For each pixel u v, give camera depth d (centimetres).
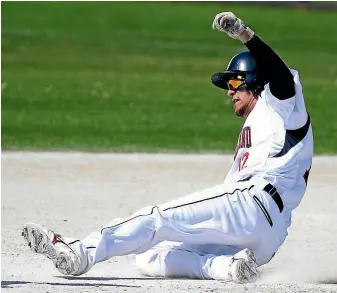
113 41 11256
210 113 6944
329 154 5331
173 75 9050
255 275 2291
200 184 4244
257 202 2308
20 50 10206
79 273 2266
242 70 2391
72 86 8156
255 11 14088
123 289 2164
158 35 11881
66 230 3188
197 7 14150
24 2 13475
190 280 2350
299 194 2373
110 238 2252
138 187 4156
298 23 13250
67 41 11025
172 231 2264
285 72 2294
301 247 2992
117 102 7400
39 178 4366
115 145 5506
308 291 2184
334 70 9781
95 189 4094
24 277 2372
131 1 14200
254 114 2391
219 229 2284
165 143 5625
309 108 7338
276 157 2348
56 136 5794
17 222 3338
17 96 7512
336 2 14762
